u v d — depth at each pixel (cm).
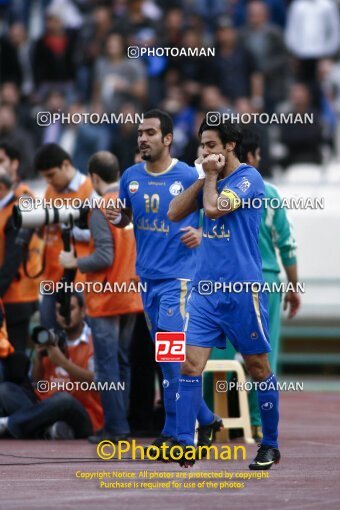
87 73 7131
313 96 7262
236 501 2431
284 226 3544
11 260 3975
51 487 2642
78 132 6128
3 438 3753
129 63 6612
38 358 3809
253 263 2764
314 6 7662
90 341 3791
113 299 3431
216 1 7881
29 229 3931
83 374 3747
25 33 7844
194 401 2778
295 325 6631
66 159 3759
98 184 3478
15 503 2414
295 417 4522
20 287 4038
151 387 3762
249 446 3444
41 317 3919
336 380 6325
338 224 6631
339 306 6588
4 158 4144
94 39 7162
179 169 3123
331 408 4894
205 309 2773
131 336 3703
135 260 3462
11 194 4016
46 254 3884
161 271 3108
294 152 6844
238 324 2758
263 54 7181
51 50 7125
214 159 2728
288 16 8144
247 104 6375
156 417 3772
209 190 2734
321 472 2852
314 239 6644
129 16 6944
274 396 2817
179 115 6675
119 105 6319
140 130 3116
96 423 3803
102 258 3406
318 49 7625
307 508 2344
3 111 6238
